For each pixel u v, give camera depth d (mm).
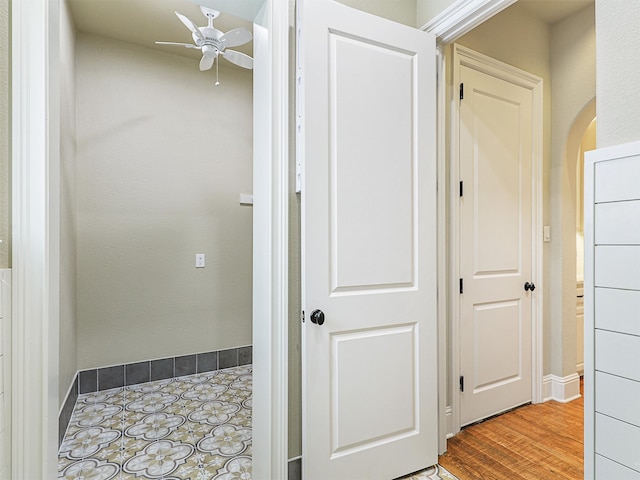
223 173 3496
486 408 2389
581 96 2582
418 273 1822
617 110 1101
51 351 1151
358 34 1666
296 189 1636
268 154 1591
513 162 2561
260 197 1673
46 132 1106
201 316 3381
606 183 1099
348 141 1639
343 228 1622
